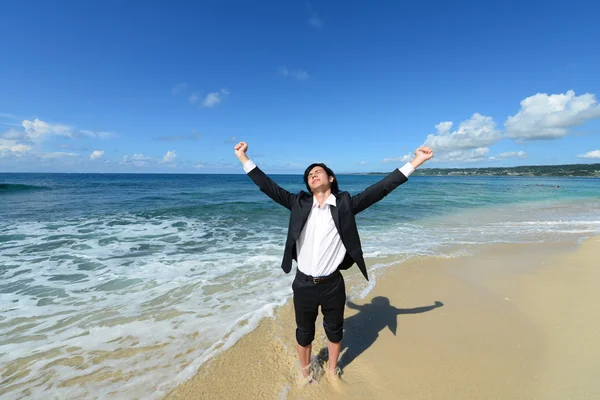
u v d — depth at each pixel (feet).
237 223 35.19
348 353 9.68
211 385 8.14
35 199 59.36
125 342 10.30
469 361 9.16
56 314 12.41
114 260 20.12
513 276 16.87
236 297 14.14
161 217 38.99
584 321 11.34
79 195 70.28
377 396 7.84
